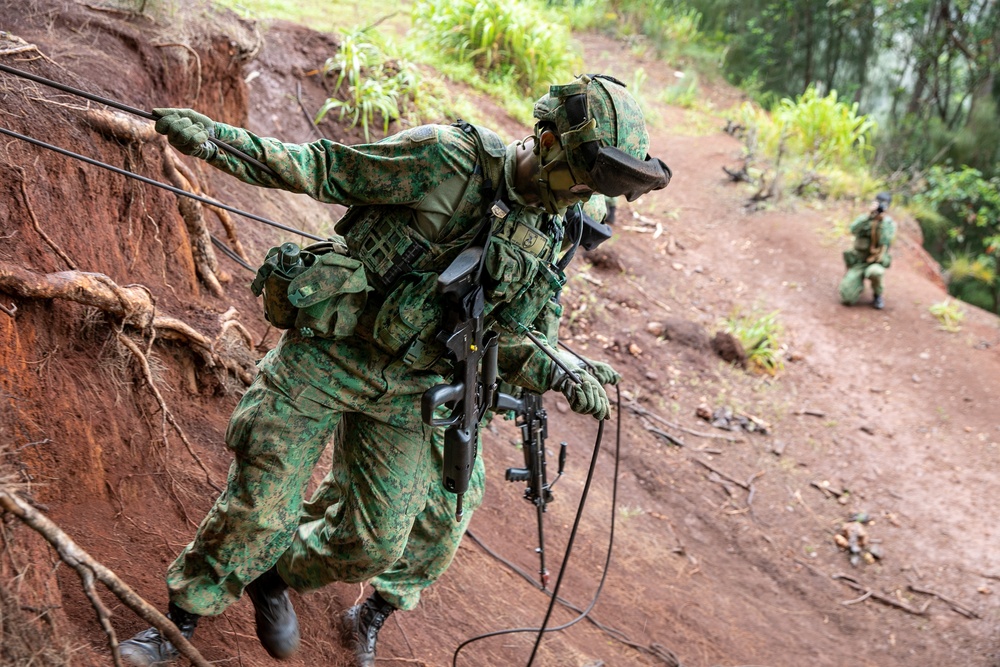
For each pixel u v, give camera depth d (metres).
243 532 2.33
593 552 5.32
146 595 2.55
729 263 10.24
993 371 8.99
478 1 10.34
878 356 9.09
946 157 16.23
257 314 4.43
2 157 2.74
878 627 6.06
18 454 2.44
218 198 4.92
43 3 3.83
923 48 16.92
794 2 18.61
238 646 2.66
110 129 3.32
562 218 2.45
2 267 2.49
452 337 2.23
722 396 7.95
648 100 14.50
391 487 2.46
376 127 7.56
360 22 9.49
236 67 5.15
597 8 17.25
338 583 3.36
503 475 5.43
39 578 2.18
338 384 2.31
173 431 3.21
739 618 5.50
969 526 7.12
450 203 2.23
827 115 13.15
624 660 4.39
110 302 2.82
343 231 2.39
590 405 2.43
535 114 2.20
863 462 7.62
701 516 6.54
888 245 9.64
